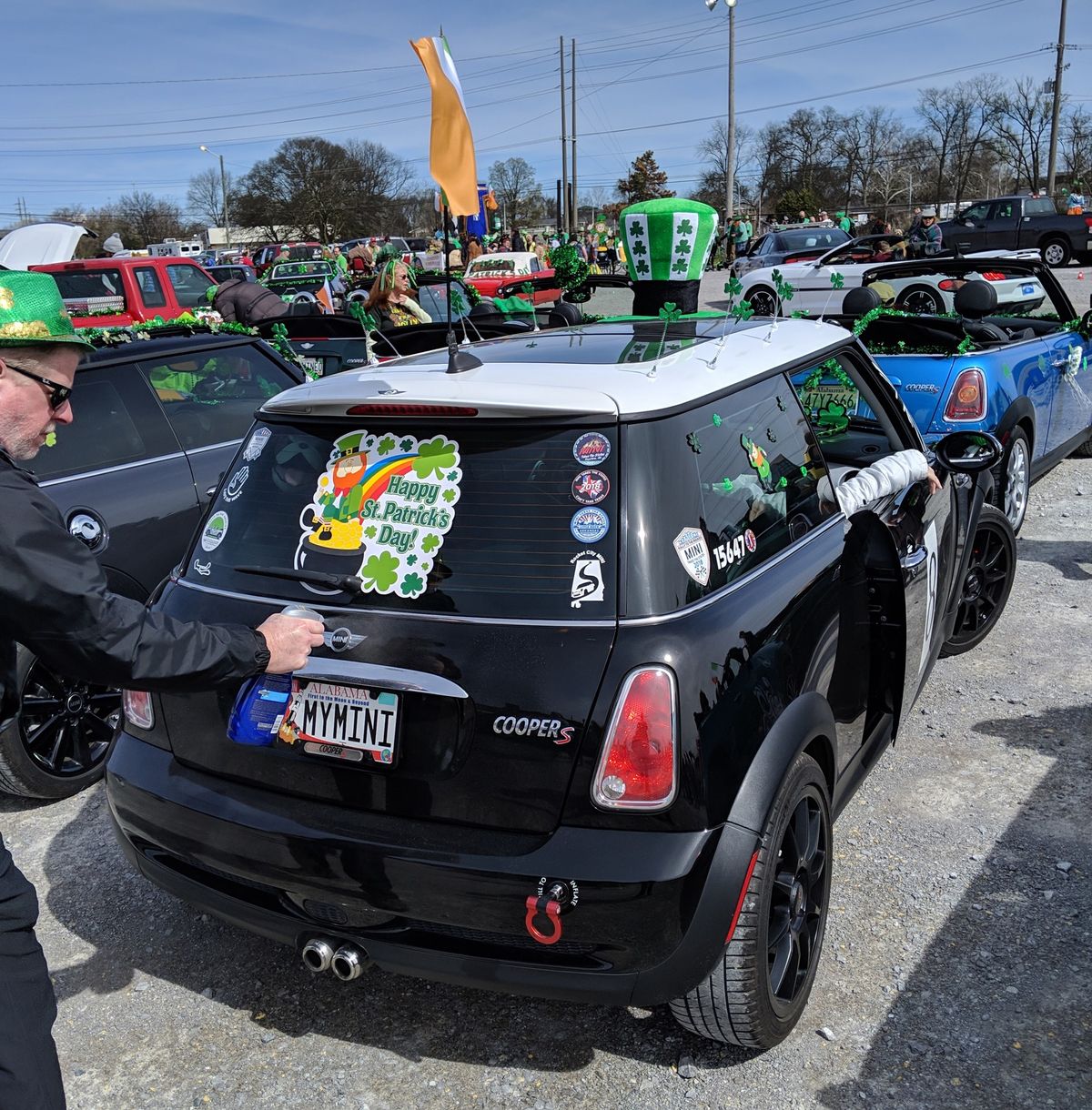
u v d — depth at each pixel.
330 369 7.95
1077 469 8.12
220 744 2.54
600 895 2.11
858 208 81.56
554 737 2.17
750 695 2.31
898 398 4.07
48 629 1.75
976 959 2.88
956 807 3.64
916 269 7.09
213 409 4.87
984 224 28.30
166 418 4.61
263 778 2.47
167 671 1.86
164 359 4.74
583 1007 2.83
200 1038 2.79
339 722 2.35
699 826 2.16
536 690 2.19
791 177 82.00
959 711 4.35
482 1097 2.53
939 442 4.06
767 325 3.42
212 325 5.70
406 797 2.29
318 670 2.36
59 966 3.12
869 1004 2.74
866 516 3.05
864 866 3.32
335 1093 2.58
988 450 3.95
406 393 2.50
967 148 79.25
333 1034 2.79
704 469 2.49
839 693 2.86
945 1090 2.45
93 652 1.79
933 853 3.38
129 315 14.73
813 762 2.55
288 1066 2.68
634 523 2.28
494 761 2.21
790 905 2.52
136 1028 2.84
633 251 4.53
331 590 2.47
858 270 15.99
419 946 2.30
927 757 3.99
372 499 2.51
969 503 4.29
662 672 2.17
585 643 2.21
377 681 2.29
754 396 2.86
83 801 4.12
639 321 3.57
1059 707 4.32
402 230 79.94
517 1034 2.74
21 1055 1.77
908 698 3.61
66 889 3.51
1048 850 3.35
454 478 2.43
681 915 2.13
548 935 2.15
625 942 2.13
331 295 17.16
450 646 2.28
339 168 76.94
